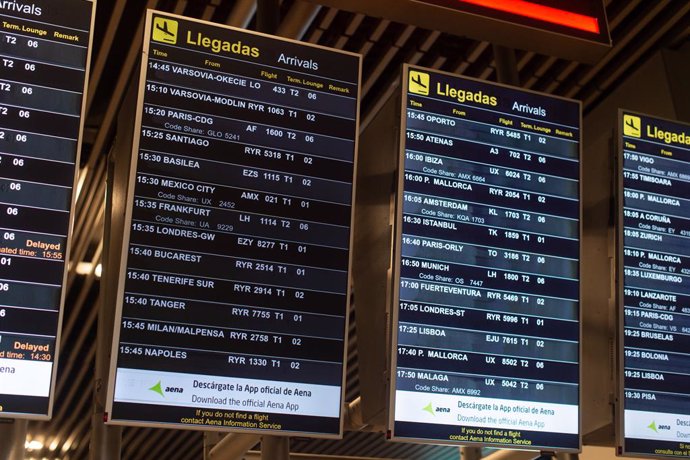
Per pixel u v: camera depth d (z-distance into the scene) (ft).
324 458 23.63
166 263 12.89
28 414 11.58
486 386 14.14
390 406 13.52
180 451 53.93
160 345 12.54
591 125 24.29
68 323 41.52
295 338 13.19
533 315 14.73
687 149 16.85
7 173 12.35
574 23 15.24
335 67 14.65
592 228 16.67
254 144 13.82
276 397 12.85
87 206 32.50
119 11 22.02
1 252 12.05
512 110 15.67
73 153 12.73
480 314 14.42
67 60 13.10
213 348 12.76
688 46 22.39
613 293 15.57
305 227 13.69
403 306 14.05
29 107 12.71
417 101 15.11
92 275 37.09
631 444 14.88
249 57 14.21
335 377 13.23
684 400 15.35
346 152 14.25
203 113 13.70
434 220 14.60
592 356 15.88
